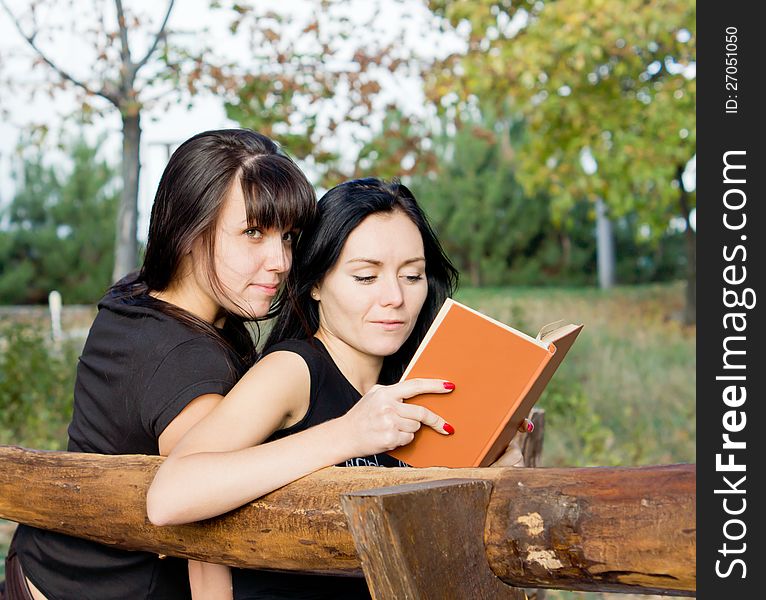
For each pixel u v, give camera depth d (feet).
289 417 6.10
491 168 71.72
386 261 6.28
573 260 72.18
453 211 72.18
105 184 75.00
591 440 20.56
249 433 5.69
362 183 6.54
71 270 73.61
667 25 25.79
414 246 6.39
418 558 4.27
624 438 21.83
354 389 6.43
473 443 5.54
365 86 20.21
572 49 27.22
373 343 6.34
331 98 20.35
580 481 4.48
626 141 31.78
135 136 22.38
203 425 5.66
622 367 29.17
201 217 6.34
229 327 7.04
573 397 22.03
